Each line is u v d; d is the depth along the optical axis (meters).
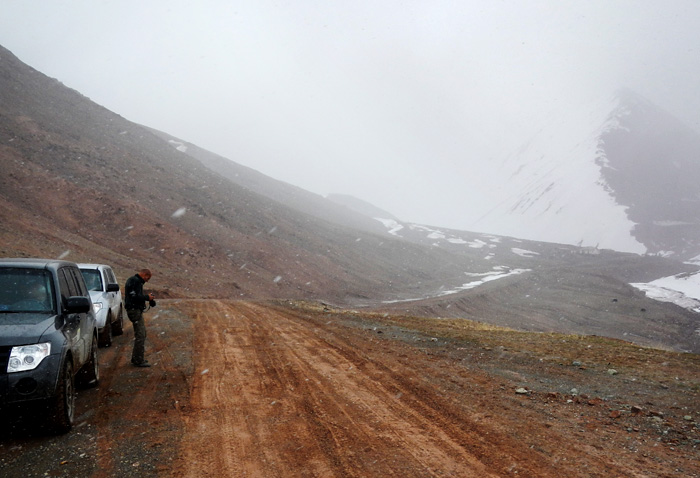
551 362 10.44
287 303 30.25
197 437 5.43
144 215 59.53
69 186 57.22
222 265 59.59
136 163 84.69
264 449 5.10
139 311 9.14
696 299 103.31
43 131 73.38
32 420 5.29
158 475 4.41
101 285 12.13
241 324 16.00
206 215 77.25
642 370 9.72
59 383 5.36
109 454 4.89
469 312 69.25
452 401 7.14
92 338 7.51
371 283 87.94
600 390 8.09
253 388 7.65
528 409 6.85
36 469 4.50
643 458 5.09
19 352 5.25
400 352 11.25
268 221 95.62
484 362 10.30
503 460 4.92
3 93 82.44
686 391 8.11
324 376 8.57
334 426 5.89
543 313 78.50
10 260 6.65
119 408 6.52
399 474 4.52
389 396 7.35
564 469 4.72
